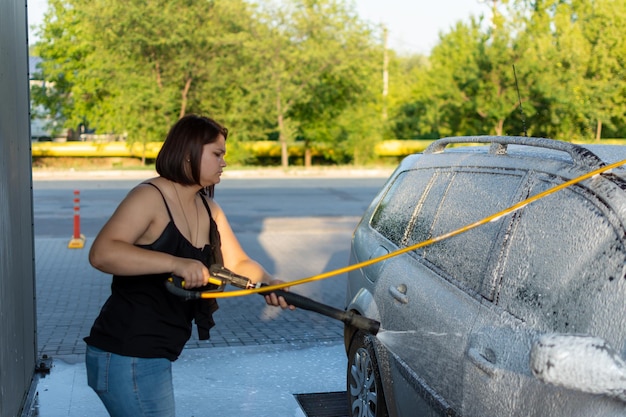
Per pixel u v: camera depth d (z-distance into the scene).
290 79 36.69
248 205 19.48
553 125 35.59
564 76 34.78
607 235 2.61
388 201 4.80
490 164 3.64
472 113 37.44
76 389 5.67
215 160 3.02
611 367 2.05
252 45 35.03
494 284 3.13
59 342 6.93
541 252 2.92
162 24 34.12
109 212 17.67
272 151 40.41
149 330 2.92
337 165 40.03
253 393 5.66
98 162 39.34
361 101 39.12
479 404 2.94
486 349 2.95
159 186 3.00
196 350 6.70
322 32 36.31
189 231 3.05
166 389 2.98
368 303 4.33
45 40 37.91
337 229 15.20
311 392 5.71
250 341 7.04
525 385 2.67
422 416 3.51
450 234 2.89
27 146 5.60
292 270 10.91
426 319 3.53
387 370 4.05
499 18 36.28
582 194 2.82
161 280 2.95
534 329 2.76
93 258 2.82
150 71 35.25
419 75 44.41
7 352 4.12
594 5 34.78
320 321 7.85
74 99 38.12
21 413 4.84
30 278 5.62
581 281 2.63
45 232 14.42
